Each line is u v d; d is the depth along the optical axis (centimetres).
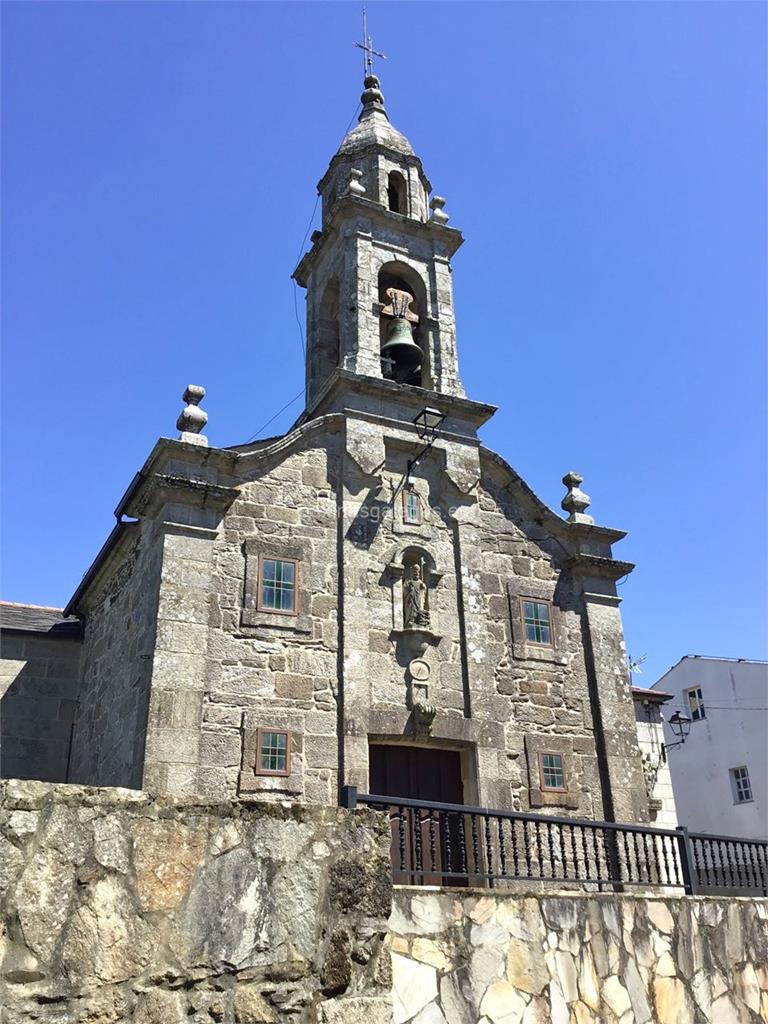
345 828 469
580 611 1566
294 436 1406
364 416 1477
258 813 441
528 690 1442
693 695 3055
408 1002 636
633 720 1503
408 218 1695
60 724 1666
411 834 791
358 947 448
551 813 1363
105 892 382
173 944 392
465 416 1580
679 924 851
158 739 1127
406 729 1300
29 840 370
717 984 850
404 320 1625
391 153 1811
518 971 705
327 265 1741
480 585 1462
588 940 766
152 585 1252
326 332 1711
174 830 412
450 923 684
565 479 1689
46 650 1708
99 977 367
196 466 1320
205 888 410
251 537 1317
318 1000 424
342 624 1322
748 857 1042
